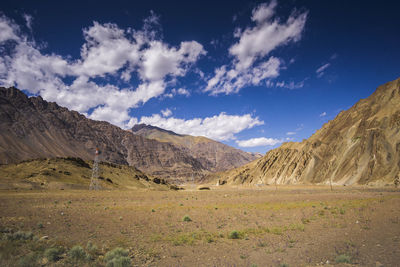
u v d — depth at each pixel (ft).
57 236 53.88
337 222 68.08
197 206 121.19
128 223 73.56
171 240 52.34
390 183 287.28
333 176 401.49
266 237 53.83
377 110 427.33
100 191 286.05
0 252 33.68
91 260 36.50
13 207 110.63
